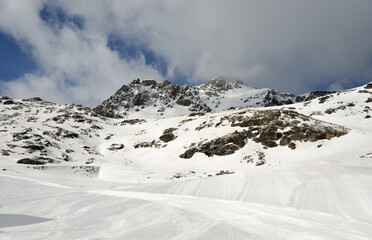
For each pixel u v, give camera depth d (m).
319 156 57.28
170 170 65.25
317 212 15.17
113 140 102.31
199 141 81.62
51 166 59.34
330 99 125.38
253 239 10.84
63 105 158.38
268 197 19.25
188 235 11.67
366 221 13.11
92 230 12.84
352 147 57.19
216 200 20.39
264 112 86.56
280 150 66.88
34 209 18.33
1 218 15.29
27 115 120.88
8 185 29.72
